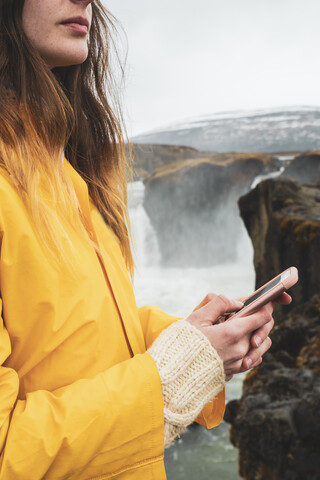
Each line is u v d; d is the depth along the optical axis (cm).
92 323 66
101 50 99
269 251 888
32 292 62
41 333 62
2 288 61
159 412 62
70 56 73
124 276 80
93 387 60
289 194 930
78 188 78
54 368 63
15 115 67
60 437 56
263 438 350
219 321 79
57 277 63
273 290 72
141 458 62
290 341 478
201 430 788
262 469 357
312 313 496
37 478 55
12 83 71
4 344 59
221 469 689
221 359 69
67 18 71
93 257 71
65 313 63
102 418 59
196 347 67
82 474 59
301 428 345
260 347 74
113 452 60
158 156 3672
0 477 53
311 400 354
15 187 64
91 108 99
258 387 393
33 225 63
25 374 63
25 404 58
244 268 3128
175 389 65
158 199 3234
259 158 3338
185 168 3284
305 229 798
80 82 97
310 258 789
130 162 106
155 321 90
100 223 85
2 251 61
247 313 72
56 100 71
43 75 70
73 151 95
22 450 55
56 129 71
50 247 63
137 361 65
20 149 65
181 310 2333
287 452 342
